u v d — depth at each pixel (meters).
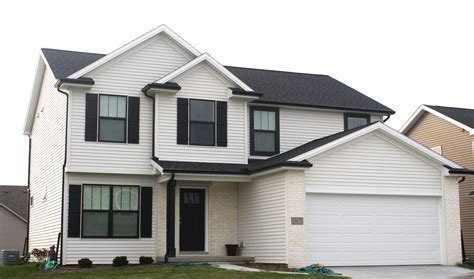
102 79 23.70
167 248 22.70
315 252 21.95
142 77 24.36
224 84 25.09
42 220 26.77
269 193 22.72
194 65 24.44
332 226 22.33
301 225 21.50
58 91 24.02
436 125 32.31
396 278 18.72
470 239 28.97
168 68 24.86
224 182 24.95
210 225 24.52
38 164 28.48
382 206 23.22
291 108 26.52
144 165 23.83
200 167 23.50
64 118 23.55
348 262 22.38
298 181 21.73
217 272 18.62
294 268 21.05
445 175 24.03
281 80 29.34
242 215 24.59
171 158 23.91
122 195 23.61
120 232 23.39
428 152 23.77
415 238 23.53
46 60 25.50
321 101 27.25
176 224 23.94
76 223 22.80
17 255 28.08
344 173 22.58
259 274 18.14
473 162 29.44
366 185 22.86
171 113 24.14
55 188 24.50
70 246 22.62
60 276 19.27
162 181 23.53
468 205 29.28
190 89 24.53
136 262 23.38
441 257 23.78
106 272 19.78
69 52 26.81
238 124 25.12
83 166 22.98
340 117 27.47
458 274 19.98
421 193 23.72
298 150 23.97
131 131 23.81
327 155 22.44
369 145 23.11
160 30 24.55
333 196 22.52
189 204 24.58
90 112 23.33
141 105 24.14
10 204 47.91
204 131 24.55
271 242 22.38
